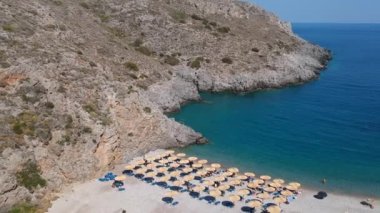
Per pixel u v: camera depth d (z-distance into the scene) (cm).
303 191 5869
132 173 6159
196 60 12562
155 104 8694
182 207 5278
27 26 7938
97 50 9350
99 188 5656
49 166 5469
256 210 5281
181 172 6147
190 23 14538
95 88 6900
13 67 6206
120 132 6738
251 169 6625
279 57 13862
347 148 7494
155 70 10381
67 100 6341
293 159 7038
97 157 6062
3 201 4778
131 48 11469
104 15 13875
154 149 7219
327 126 8800
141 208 5203
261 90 12388
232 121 9262
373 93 11756
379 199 5650
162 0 15775
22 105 5856
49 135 5650
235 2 18300
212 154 7231
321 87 12681
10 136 5306
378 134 8194
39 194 5150
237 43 14025
